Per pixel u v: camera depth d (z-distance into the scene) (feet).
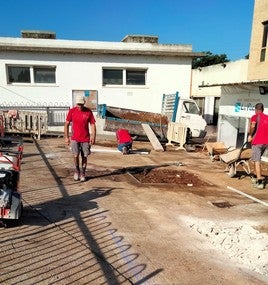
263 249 14.23
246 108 39.01
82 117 24.07
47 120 53.47
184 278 12.18
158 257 13.65
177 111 53.83
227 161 29.22
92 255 13.48
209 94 100.63
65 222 16.78
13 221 16.05
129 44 59.67
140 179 26.86
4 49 53.47
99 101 57.93
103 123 50.26
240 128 42.52
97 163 32.76
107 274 12.14
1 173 14.93
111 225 16.76
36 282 11.35
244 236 15.55
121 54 57.06
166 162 35.40
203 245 15.05
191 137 54.70
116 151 40.91
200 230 16.53
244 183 27.32
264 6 51.03
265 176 29.89
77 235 15.30
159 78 59.06
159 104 59.82
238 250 14.35
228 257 13.99
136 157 37.68
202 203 21.38
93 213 18.31
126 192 22.90
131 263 13.02
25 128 47.96
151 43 60.08
